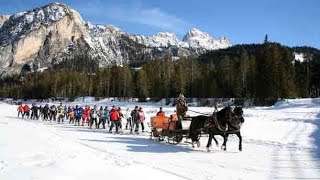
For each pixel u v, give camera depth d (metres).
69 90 156.75
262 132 26.06
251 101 87.06
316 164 14.09
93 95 151.62
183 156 16.16
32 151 15.08
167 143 21.19
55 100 159.00
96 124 34.31
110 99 134.38
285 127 29.55
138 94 121.31
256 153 16.89
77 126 36.62
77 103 131.38
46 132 25.78
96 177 11.00
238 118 17.38
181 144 20.72
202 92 103.81
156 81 116.75
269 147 18.77
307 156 15.91
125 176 11.36
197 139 19.19
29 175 10.70
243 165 13.95
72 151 15.86
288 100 75.38
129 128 33.16
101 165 12.81
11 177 10.37
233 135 24.17
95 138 23.67
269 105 77.69
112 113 29.33
